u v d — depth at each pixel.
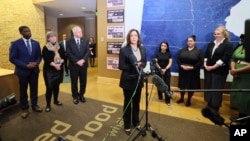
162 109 3.16
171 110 3.12
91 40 8.20
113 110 3.07
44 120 2.70
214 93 2.91
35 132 2.37
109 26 4.63
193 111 3.09
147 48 4.20
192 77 3.23
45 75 2.92
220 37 2.85
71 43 3.21
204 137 2.28
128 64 2.15
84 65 3.32
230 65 2.72
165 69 3.31
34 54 2.80
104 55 4.82
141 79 2.02
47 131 2.40
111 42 4.66
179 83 3.38
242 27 3.28
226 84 3.46
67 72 5.64
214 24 3.50
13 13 5.67
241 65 2.50
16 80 3.20
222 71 2.84
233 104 2.74
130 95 2.22
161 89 1.63
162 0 3.91
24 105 2.82
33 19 6.30
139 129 2.28
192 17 3.67
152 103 3.43
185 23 3.76
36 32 6.44
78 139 2.24
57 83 3.04
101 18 4.73
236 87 2.62
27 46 2.73
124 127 2.42
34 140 2.21
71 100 3.53
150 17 4.09
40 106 3.21
